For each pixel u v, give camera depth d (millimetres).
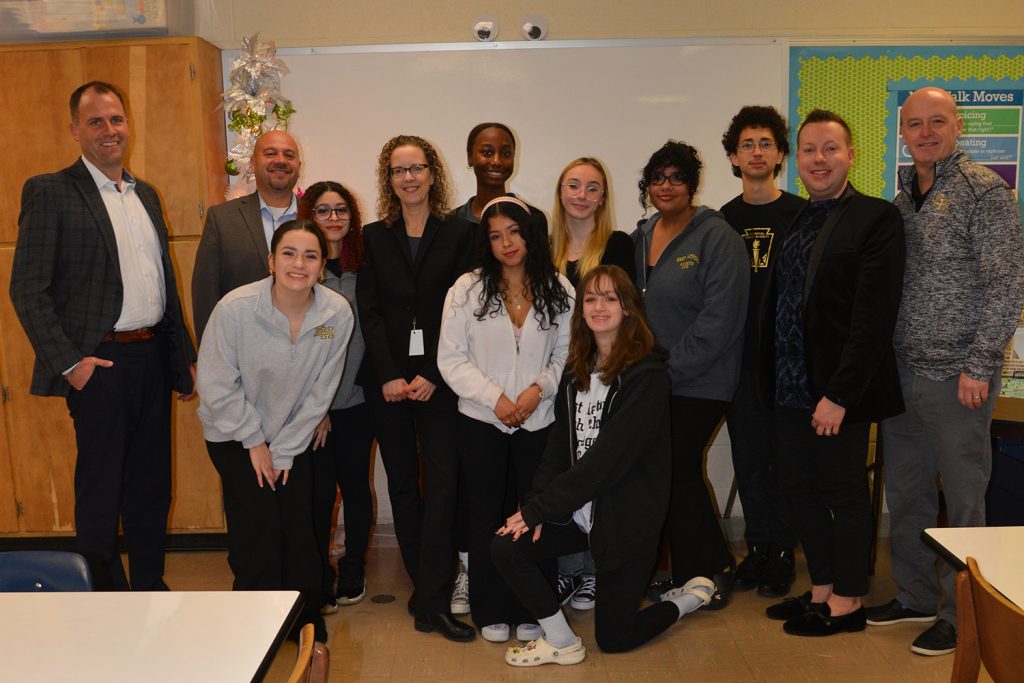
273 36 3656
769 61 3654
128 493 2754
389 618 2891
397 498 2855
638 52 3650
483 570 2686
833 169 2523
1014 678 1228
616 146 3705
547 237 2625
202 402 2418
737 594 3053
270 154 2869
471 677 2475
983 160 3723
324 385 2482
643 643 2639
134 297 2629
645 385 2406
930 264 2480
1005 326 2338
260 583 2436
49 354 2473
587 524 2514
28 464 3543
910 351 2535
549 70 3666
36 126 3357
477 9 3643
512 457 2736
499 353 2629
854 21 3646
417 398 2691
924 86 3680
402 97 3688
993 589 1275
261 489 2432
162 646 1246
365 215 3750
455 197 3742
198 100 3365
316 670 1245
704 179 3717
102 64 3340
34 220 2488
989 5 3643
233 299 2328
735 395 3084
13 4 3291
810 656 2562
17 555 1562
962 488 2506
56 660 1203
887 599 2965
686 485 2840
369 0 3648
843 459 2582
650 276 2867
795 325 2631
